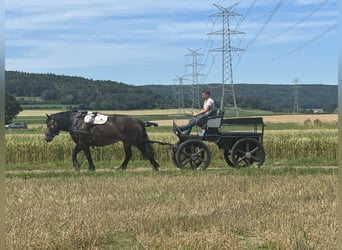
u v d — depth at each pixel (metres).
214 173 15.74
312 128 46.25
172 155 17.42
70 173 16.22
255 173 15.61
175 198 11.13
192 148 16.89
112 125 17.05
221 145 17.12
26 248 6.97
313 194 11.52
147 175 15.53
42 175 16.02
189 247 7.20
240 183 13.40
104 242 7.70
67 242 7.30
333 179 13.85
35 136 25.86
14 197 11.37
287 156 22.48
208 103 17.02
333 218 8.60
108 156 21.72
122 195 11.62
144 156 17.34
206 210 9.73
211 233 7.82
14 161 21.38
